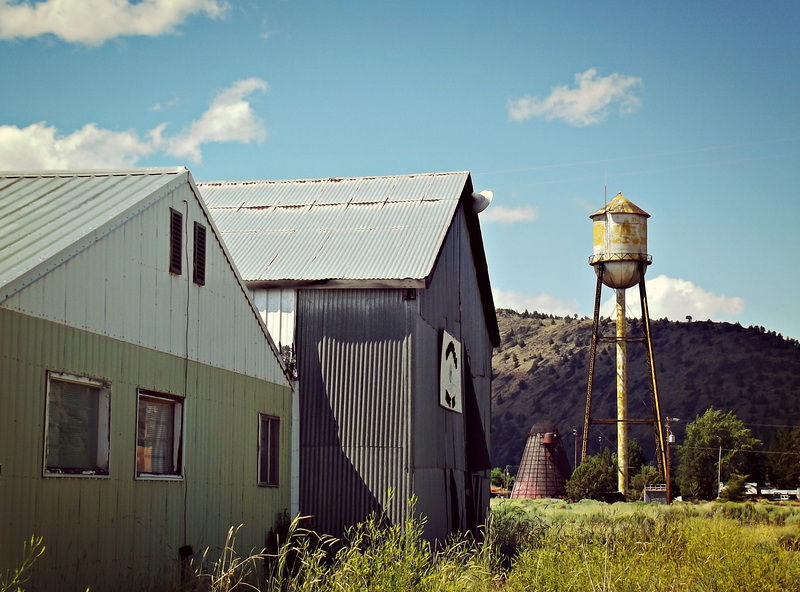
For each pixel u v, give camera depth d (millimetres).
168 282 13789
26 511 10398
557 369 164375
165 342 13625
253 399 16766
